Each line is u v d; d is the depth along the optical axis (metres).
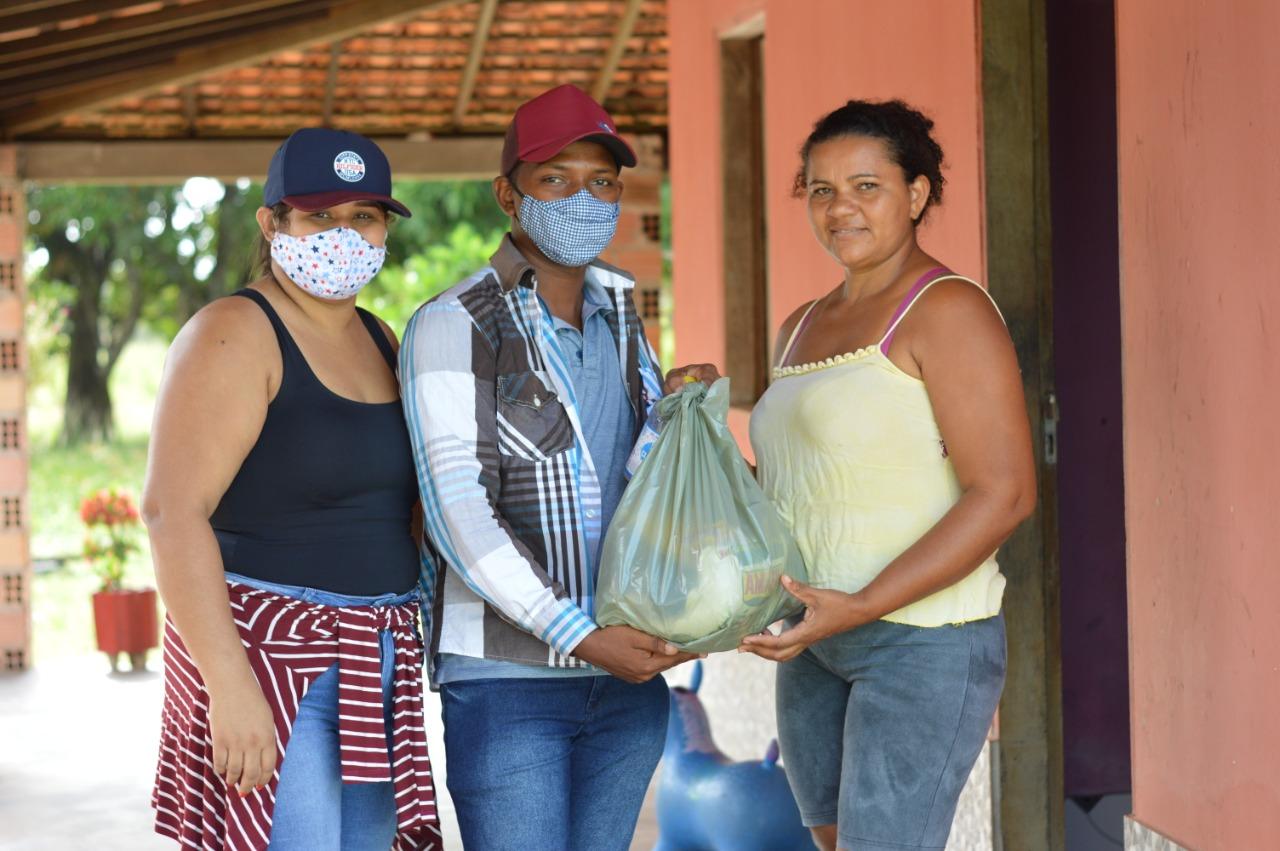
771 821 3.63
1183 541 2.70
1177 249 2.69
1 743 6.21
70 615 10.54
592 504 2.49
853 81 4.27
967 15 3.50
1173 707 2.76
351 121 8.35
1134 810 2.92
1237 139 2.50
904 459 2.44
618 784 2.60
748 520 2.37
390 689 2.41
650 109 8.33
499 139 8.40
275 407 2.31
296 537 2.33
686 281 6.20
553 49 7.85
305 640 2.31
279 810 2.29
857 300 2.57
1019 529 3.55
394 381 2.52
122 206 23.42
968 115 3.52
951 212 3.64
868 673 2.50
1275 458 2.41
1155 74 2.76
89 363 25.78
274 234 2.36
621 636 2.35
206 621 2.20
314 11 6.81
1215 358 2.58
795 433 2.53
